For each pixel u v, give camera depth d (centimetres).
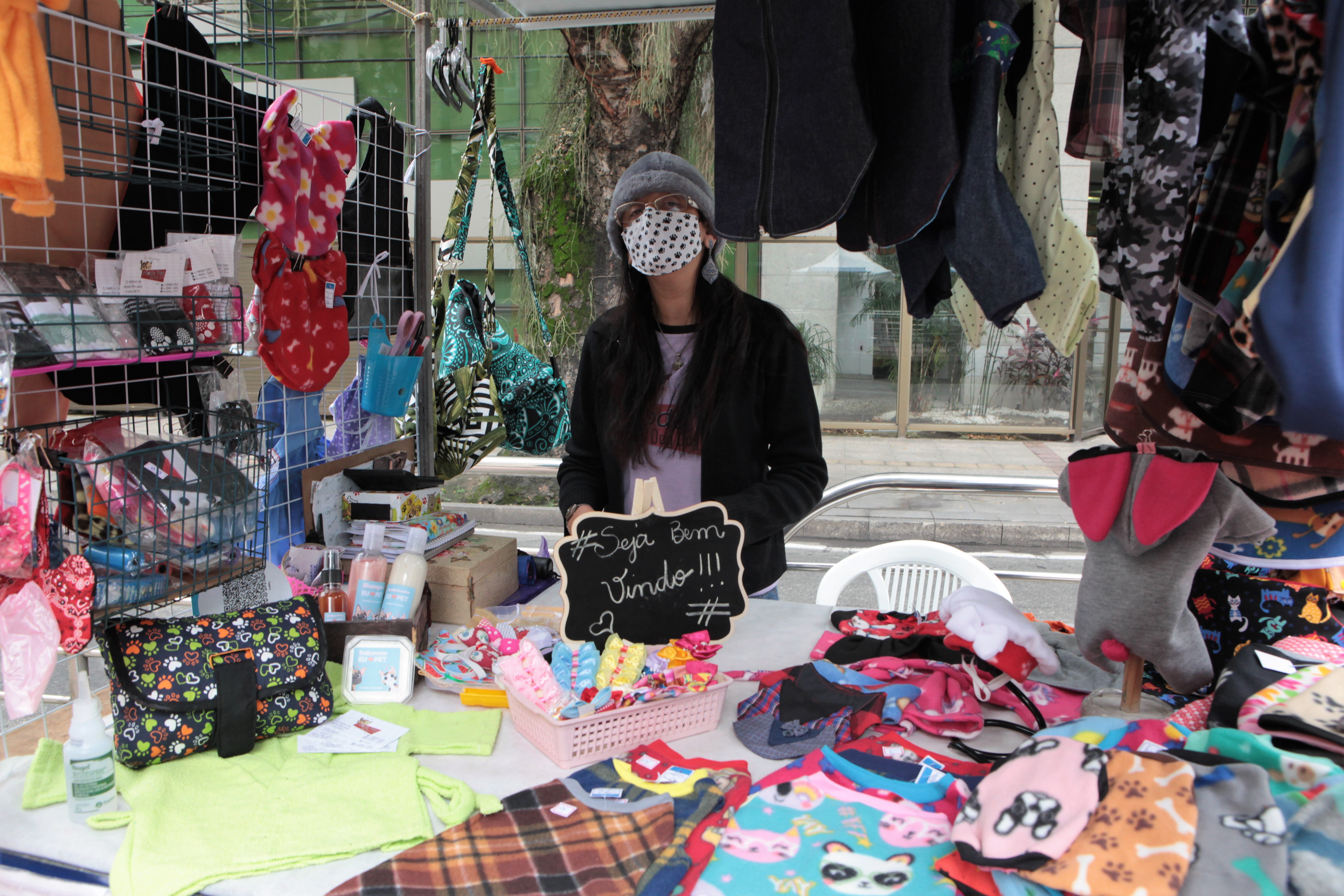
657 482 188
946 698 147
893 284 882
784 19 134
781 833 112
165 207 173
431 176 248
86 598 122
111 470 128
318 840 110
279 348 185
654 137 577
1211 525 125
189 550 138
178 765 130
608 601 160
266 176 174
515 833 111
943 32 119
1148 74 117
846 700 146
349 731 141
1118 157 115
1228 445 140
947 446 862
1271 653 133
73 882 110
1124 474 134
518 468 793
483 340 257
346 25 861
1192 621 134
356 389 229
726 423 191
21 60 109
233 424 159
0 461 132
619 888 99
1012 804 103
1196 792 102
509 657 142
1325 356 104
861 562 236
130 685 129
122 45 157
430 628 188
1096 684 156
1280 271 106
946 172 120
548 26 233
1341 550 144
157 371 171
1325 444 132
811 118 132
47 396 164
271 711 139
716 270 192
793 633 189
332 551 172
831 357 908
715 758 136
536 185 614
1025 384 886
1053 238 125
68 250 146
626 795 120
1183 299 135
